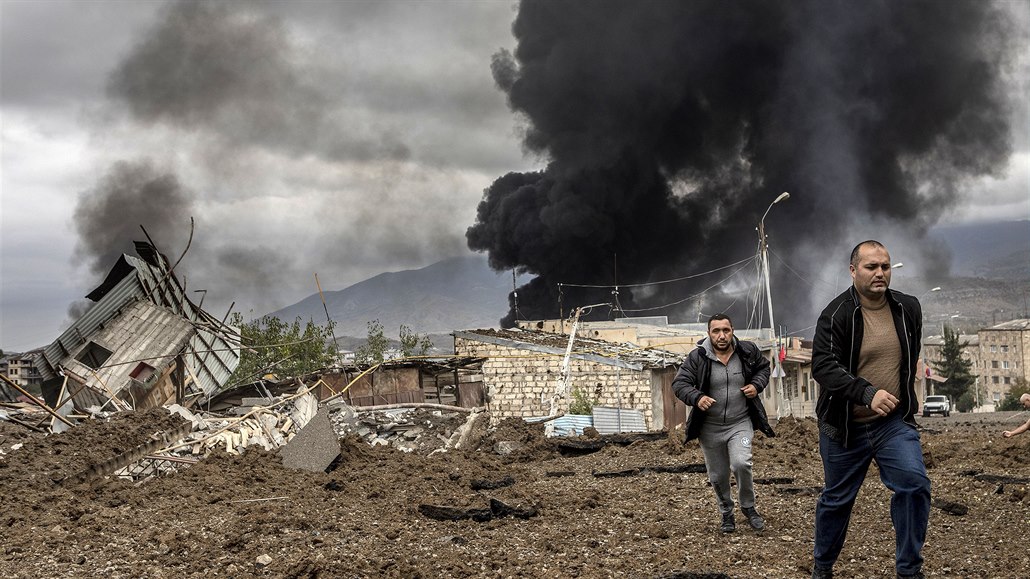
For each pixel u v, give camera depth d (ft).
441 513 30.40
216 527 27.71
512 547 25.80
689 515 30.63
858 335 19.49
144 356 78.02
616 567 23.07
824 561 20.93
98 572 22.68
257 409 60.08
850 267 19.92
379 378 110.73
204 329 91.50
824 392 20.07
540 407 119.85
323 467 42.47
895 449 19.26
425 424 75.77
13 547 25.03
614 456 50.14
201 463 41.39
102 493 34.96
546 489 37.52
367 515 30.81
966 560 22.76
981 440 51.13
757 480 36.86
